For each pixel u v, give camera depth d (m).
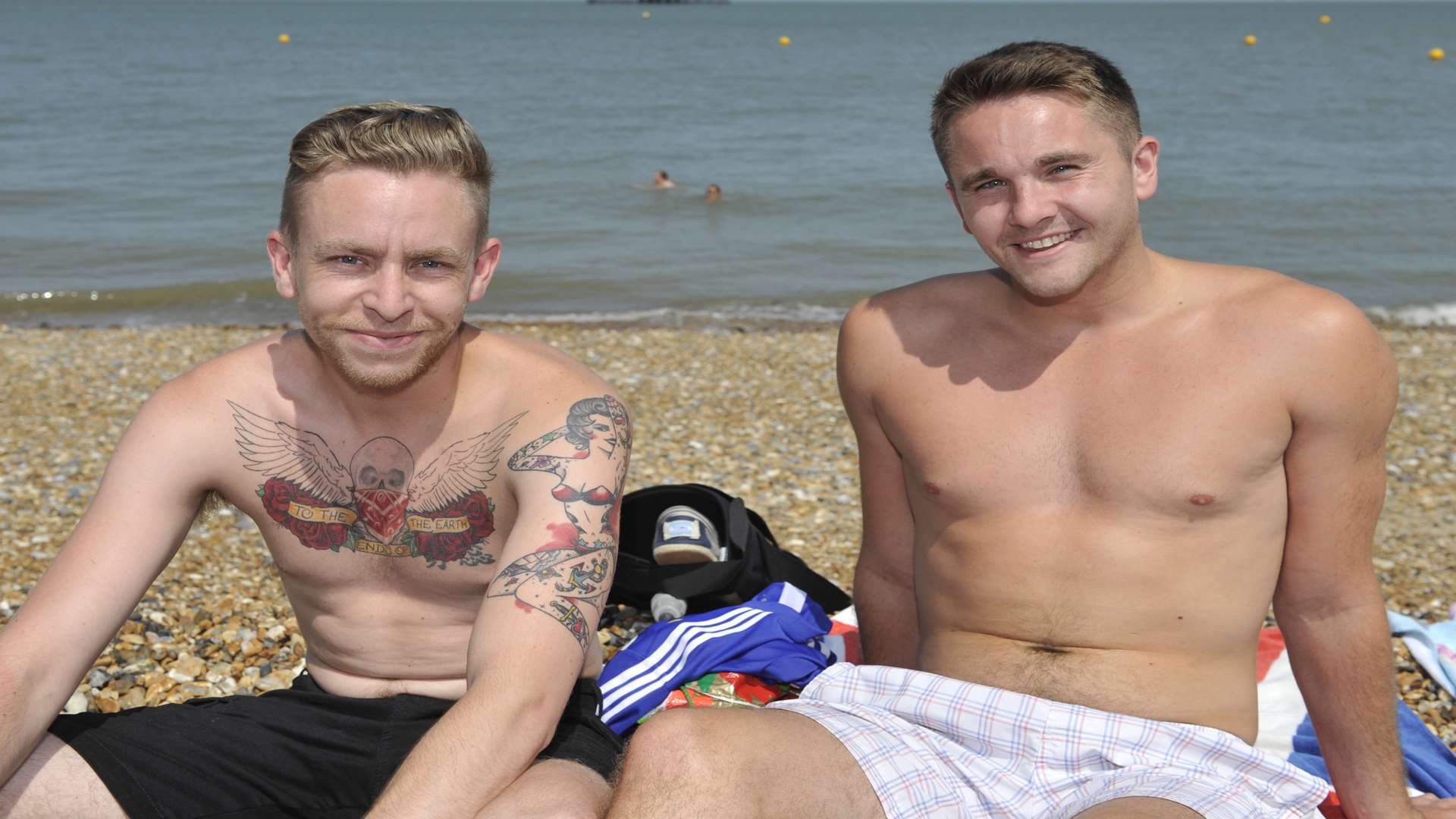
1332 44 85.50
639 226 18.45
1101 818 2.10
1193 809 2.14
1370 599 2.50
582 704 2.61
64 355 10.22
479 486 2.52
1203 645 2.48
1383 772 2.56
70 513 5.88
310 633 2.67
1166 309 2.52
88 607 2.33
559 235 17.62
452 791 2.13
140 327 12.00
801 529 5.99
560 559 2.36
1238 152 26.88
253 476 2.54
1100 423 2.50
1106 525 2.49
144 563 2.43
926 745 2.43
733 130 30.98
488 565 2.54
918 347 2.73
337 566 2.57
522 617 2.31
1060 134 2.40
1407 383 9.35
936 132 2.60
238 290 13.95
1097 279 2.49
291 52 66.94
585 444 2.46
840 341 2.89
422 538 2.53
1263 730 3.45
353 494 2.54
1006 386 2.60
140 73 48.91
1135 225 2.51
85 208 19.33
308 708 2.53
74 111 33.84
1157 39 96.38
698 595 4.25
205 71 50.91
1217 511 2.44
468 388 2.55
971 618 2.63
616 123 32.41
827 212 19.69
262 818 2.45
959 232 18.14
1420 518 6.18
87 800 2.28
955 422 2.63
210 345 10.91
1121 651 2.50
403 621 2.58
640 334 11.75
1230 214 19.48
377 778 2.48
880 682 2.60
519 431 2.49
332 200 2.30
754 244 17.14
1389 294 14.22
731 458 7.39
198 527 5.49
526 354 2.59
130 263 15.44
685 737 2.13
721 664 3.41
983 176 2.47
